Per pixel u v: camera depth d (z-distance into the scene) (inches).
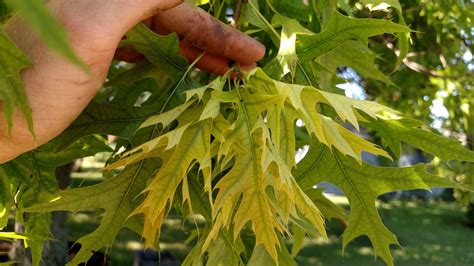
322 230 10.0
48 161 14.1
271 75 13.0
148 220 10.4
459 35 35.3
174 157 9.5
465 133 36.3
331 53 16.2
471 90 35.4
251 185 9.8
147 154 10.0
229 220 10.5
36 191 14.2
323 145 14.1
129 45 12.3
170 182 9.6
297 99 9.1
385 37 35.1
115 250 73.0
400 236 103.2
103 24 8.0
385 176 13.8
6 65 7.1
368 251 87.6
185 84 12.0
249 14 14.1
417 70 34.0
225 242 13.6
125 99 17.6
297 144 15.6
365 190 14.0
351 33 12.6
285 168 9.4
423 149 13.1
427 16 32.9
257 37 16.6
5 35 6.9
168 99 12.0
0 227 14.2
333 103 9.3
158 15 10.7
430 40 35.5
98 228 11.8
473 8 32.2
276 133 9.6
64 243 31.3
